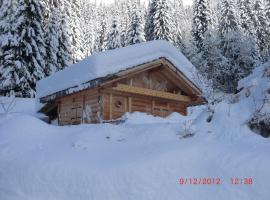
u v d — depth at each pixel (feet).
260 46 155.94
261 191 21.57
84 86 48.55
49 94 57.00
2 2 97.86
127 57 48.88
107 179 24.56
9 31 90.68
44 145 33.53
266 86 34.30
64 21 123.95
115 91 52.31
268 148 25.93
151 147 29.09
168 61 53.72
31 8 93.20
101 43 227.40
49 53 107.24
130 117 46.16
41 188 25.99
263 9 174.60
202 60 125.90
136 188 23.47
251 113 31.58
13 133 35.63
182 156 25.91
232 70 129.90
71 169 26.53
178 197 22.66
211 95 39.75
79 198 24.21
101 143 32.99
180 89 61.21
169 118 51.16
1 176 28.55
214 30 144.87
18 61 88.38
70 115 58.29
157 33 151.64
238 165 23.89
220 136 30.35
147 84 57.06
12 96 87.10
